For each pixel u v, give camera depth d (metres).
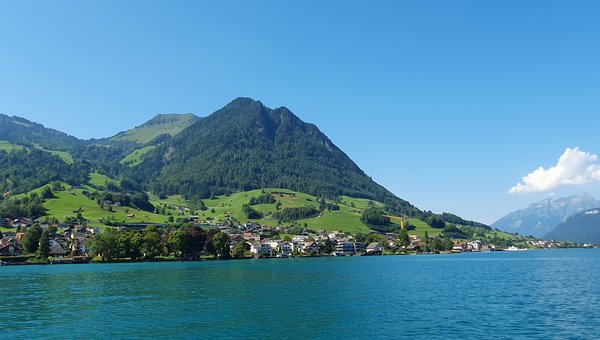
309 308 84.31
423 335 63.97
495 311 81.69
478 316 77.00
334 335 63.88
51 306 87.56
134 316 77.06
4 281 137.50
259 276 151.25
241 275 155.25
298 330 66.88
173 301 93.19
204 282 130.38
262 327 68.69
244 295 101.81
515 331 66.50
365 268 195.12
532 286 120.31
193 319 74.31
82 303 91.06
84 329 67.75
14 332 66.31
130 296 100.75
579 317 76.12
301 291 109.12
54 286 121.62
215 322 72.00
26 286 122.12
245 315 77.62
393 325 70.06
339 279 140.12
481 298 97.50
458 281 134.50
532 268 195.62
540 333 65.19
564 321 72.94
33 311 82.19
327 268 194.50
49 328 68.62
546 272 170.88
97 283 128.62
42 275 159.88
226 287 117.44
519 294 104.00
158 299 95.88
